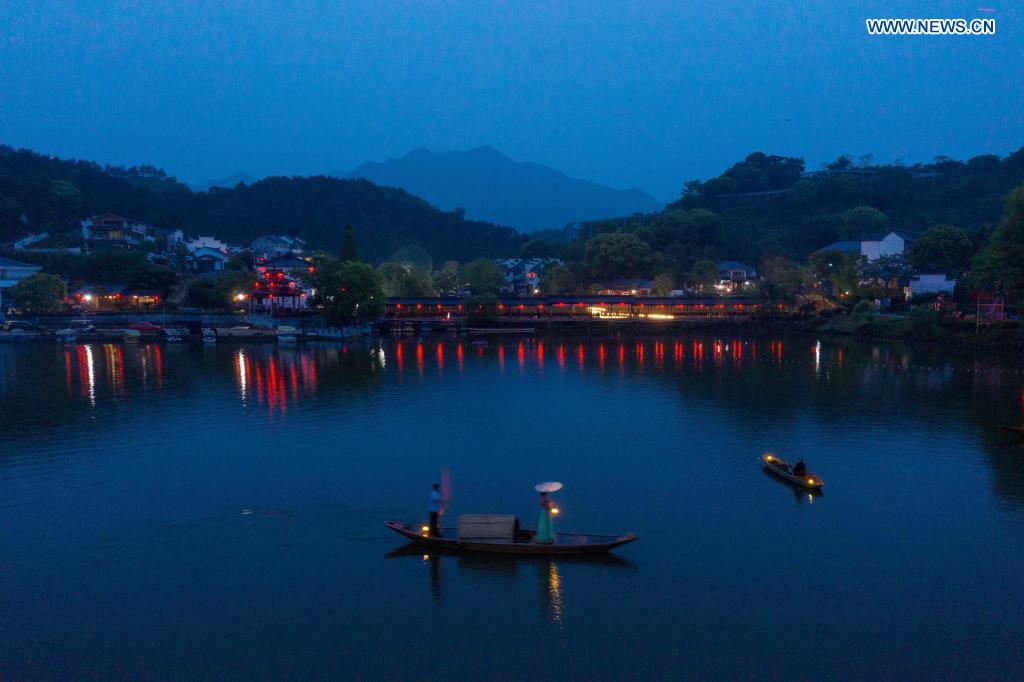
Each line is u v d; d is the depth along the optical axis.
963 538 32.53
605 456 46.72
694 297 162.25
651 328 149.25
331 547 31.95
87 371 87.06
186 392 71.25
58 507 37.47
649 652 23.53
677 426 55.22
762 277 173.12
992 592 27.34
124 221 181.75
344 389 73.00
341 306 132.38
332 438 51.84
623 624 25.25
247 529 34.22
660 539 32.62
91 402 65.94
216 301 153.25
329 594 27.62
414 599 27.14
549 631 24.84
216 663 23.17
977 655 23.19
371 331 137.75
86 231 181.50
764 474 42.44
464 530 31.16
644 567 29.67
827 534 33.09
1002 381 74.38
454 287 193.50
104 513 36.50
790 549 31.41
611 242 190.88
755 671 22.45
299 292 143.62
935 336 109.25
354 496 38.97
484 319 150.50
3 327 130.88
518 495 39.06
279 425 56.03
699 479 41.56
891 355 98.88
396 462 45.53
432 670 22.67
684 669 22.58
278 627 25.30
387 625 25.33
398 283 166.75
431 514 31.95
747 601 26.78
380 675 22.45
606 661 23.05
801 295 158.88
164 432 53.75
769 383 75.44
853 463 44.41
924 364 88.56
